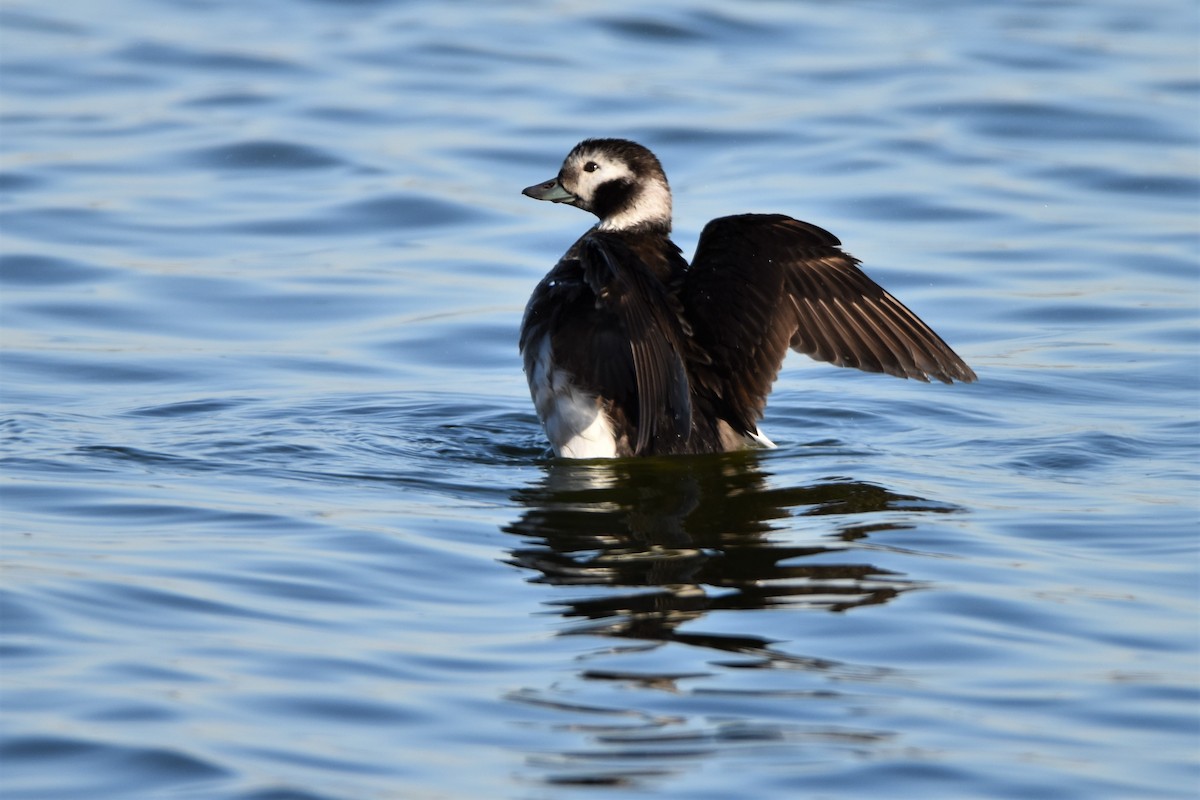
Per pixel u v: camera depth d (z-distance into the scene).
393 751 7.04
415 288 16.66
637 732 7.22
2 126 21.00
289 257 17.41
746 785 6.76
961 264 17.34
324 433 12.38
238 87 22.84
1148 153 20.70
